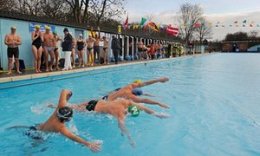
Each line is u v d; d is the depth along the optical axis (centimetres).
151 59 1928
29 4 2216
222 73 1277
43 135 380
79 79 966
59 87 787
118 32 1602
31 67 1045
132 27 2317
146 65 1617
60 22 1179
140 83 554
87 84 861
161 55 2275
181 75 1184
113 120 440
